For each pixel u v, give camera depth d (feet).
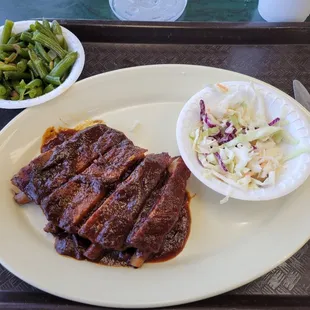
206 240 1.01
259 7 1.45
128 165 1.01
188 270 0.95
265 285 0.96
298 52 1.36
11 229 0.99
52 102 1.16
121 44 1.36
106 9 1.48
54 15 1.46
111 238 0.90
